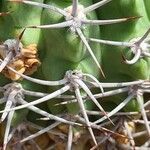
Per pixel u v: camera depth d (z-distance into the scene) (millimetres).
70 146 247
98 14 240
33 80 229
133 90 244
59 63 231
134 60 232
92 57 225
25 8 227
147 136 281
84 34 223
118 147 267
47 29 226
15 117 242
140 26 242
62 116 245
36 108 238
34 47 230
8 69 230
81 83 228
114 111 240
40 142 262
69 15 219
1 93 240
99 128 244
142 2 242
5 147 236
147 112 265
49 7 219
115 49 238
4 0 228
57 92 229
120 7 235
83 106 230
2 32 232
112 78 246
